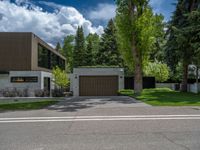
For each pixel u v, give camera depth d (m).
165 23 28.67
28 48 32.75
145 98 20.39
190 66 35.91
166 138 7.66
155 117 11.62
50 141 7.46
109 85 28.36
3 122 10.82
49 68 43.03
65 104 17.09
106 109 14.37
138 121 10.65
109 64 52.69
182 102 17.34
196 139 7.52
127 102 17.94
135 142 7.24
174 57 28.12
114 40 53.72
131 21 24.02
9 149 6.69
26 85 31.47
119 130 8.88
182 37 24.83
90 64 63.19
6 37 32.78
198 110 13.80
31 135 8.26
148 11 24.08
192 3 27.72
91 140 7.52
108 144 7.06
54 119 11.41
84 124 10.11
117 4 24.41
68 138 7.80
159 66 38.28
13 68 32.69
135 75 24.41
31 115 12.66
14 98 26.12
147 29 23.97
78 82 28.38
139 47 24.27
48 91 29.81
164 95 23.14
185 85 29.45
